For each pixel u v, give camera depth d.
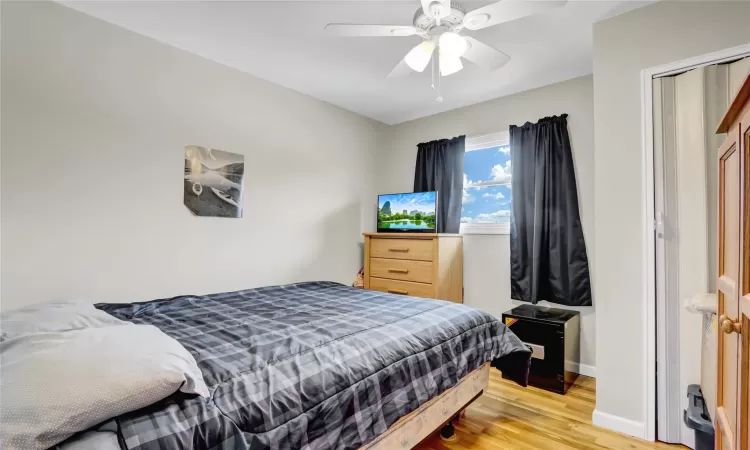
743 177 0.87
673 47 1.89
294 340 1.38
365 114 3.82
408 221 3.47
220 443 0.87
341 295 2.43
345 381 1.20
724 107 1.76
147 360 0.90
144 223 2.26
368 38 2.32
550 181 2.94
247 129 2.82
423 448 1.83
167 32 2.24
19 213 1.83
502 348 2.00
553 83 3.01
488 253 3.35
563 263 2.89
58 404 0.72
